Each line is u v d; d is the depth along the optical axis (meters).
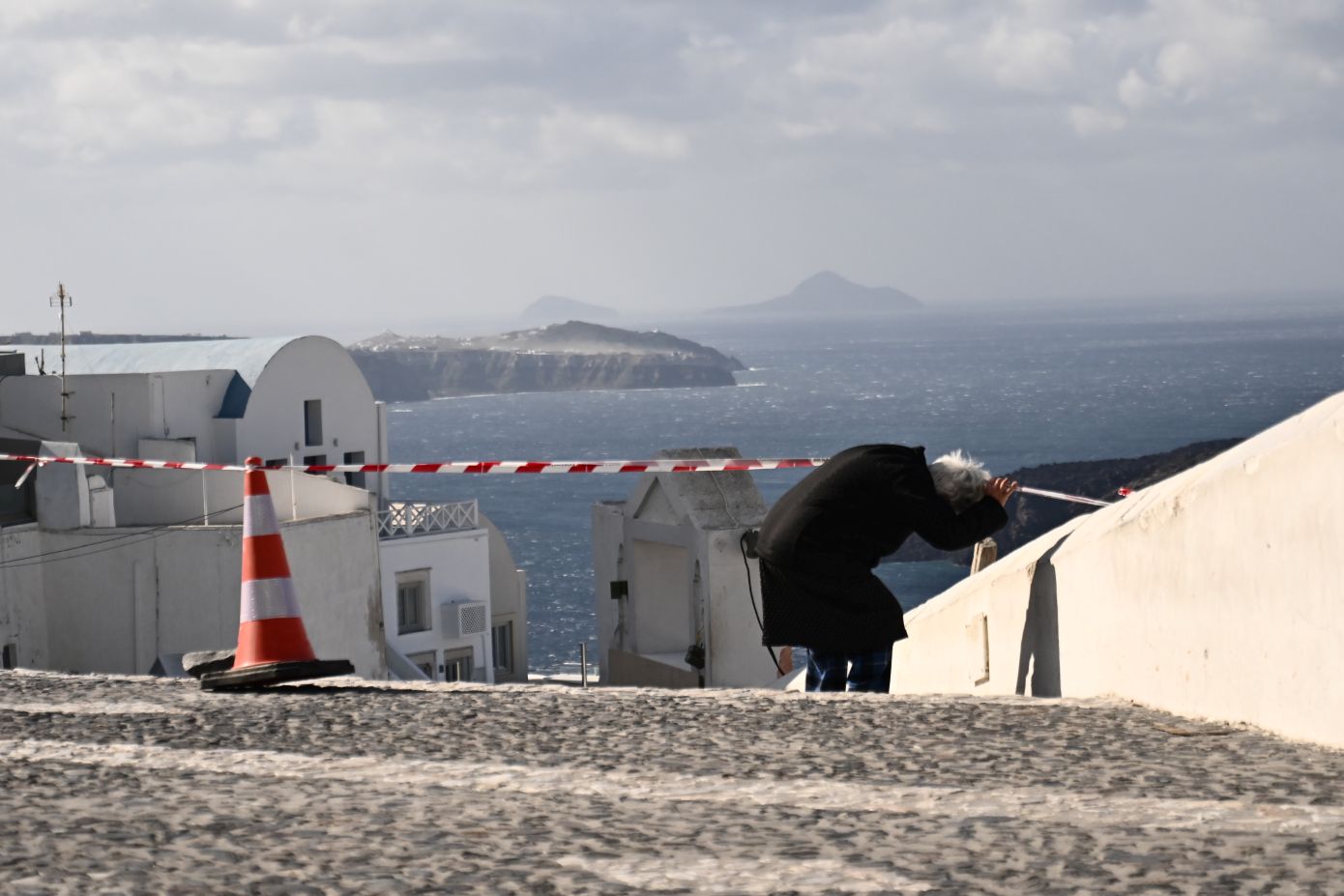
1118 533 12.69
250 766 10.95
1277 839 7.66
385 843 7.96
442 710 13.62
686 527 62.25
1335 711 9.70
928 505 15.16
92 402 110.88
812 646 15.42
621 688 15.01
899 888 6.83
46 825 8.52
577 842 7.95
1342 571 9.51
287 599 16.98
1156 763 9.84
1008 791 9.21
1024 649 15.16
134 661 78.50
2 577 76.56
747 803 9.10
